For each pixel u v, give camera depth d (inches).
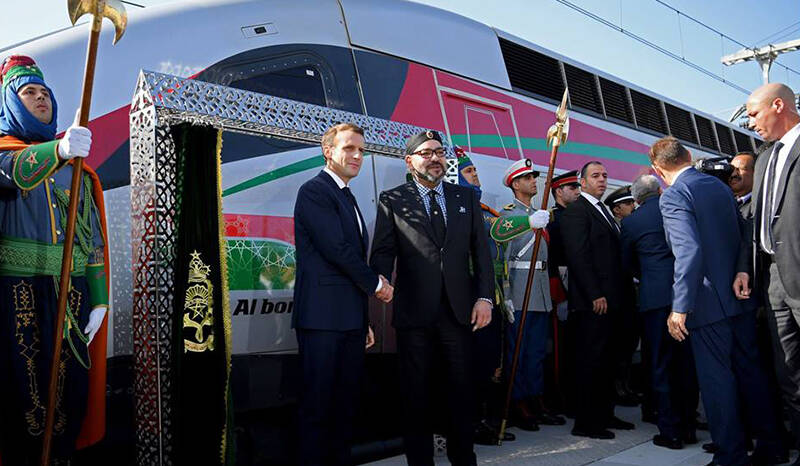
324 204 118.5
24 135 97.1
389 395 157.3
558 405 208.4
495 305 158.1
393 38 186.7
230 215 133.1
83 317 100.7
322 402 116.1
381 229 126.1
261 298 135.2
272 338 136.7
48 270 95.7
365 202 159.8
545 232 186.7
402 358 123.6
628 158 291.6
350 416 122.0
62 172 100.9
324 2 170.9
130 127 115.2
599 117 282.8
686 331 127.1
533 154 227.3
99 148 122.0
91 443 105.2
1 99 102.7
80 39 130.7
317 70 161.2
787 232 116.1
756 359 133.2
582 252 169.2
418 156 126.0
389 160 167.6
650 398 192.2
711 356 127.3
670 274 157.8
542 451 154.3
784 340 121.0
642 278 162.7
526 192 187.6
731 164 162.6
